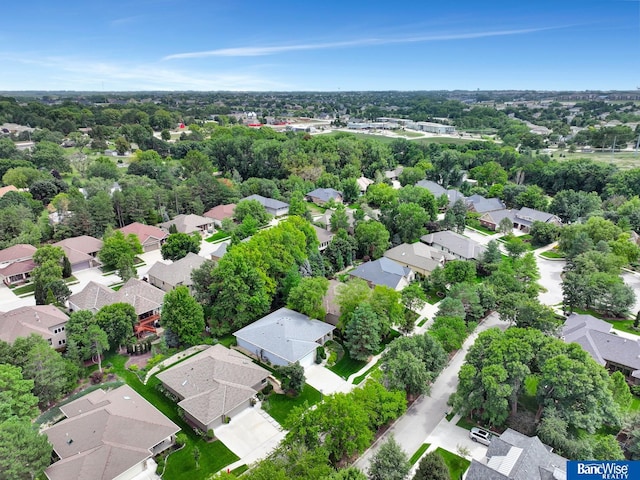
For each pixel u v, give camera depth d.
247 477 34.56
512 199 132.38
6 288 79.38
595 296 69.69
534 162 158.00
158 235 101.12
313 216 124.12
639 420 42.41
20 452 36.03
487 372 44.31
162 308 62.44
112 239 88.12
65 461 38.62
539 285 79.06
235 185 137.00
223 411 46.78
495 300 67.94
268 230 72.56
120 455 39.69
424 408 49.78
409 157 189.75
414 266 85.31
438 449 43.59
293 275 68.81
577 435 43.28
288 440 39.00
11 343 53.88
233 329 65.50
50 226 99.12
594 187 135.50
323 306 67.00
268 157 160.50
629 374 55.00
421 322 68.25
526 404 49.75
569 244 92.94
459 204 115.00
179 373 51.56
